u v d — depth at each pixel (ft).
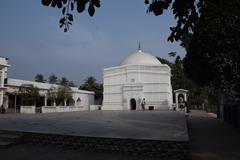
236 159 24.89
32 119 58.85
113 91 143.02
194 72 54.80
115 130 35.37
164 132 32.91
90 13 11.66
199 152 28.12
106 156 26.86
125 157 26.48
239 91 49.62
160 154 26.23
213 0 14.96
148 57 153.17
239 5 33.78
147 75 136.56
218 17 37.70
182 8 13.26
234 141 35.40
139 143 27.12
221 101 76.07
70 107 133.08
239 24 38.11
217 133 43.98
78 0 11.52
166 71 137.69
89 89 226.79
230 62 46.09
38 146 32.09
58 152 28.94
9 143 32.58
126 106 134.10
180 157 25.46
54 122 49.29
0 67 121.08
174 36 15.29
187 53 53.52
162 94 134.62
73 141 30.48
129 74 136.98
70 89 160.25
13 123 47.42
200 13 14.98
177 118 59.21
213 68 50.24
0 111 103.71
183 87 176.24
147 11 13.29
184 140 26.02
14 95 131.34
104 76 148.77
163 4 12.88
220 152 28.07
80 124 44.62
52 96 146.41
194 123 63.31
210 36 41.63
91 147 29.40
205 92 159.53
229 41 41.22
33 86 134.62
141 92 131.85
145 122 48.49
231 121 59.36
